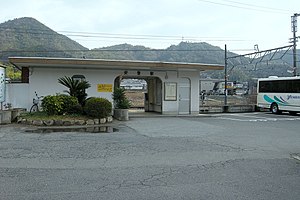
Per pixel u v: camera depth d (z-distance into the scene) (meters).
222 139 11.16
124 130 13.20
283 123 17.38
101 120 15.58
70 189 5.16
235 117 21.47
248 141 10.81
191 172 6.45
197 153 8.49
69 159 7.40
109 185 5.43
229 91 58.69
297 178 6.11
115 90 18.45
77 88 16.75
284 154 8.65
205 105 27.72
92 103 15.49
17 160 7.20
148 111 24.47
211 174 6.32
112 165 6.91
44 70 19.22
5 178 5.76
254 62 33.28
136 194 4.96
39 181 5.59
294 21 28.30
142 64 19.11
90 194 4.92
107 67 19.75
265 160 7.79
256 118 20.77
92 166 6.79
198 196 4.92
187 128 14.25
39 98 18.95
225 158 7.93
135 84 73.25
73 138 10.64
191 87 22.52
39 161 7.14
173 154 8.28
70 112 15.84
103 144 9.54
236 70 55.50
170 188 5.32
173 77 22.00
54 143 9.55
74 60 17.89
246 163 7.40
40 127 13.66
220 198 4.85
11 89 18.84
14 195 4.82
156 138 11.08
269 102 26.31
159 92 22.61
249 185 5.57
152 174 6.22
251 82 42.62
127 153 8.26
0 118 14.51
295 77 24.17
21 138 10.49
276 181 5.86
